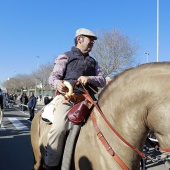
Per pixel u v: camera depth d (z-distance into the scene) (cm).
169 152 215
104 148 260
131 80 253
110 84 277
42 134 346
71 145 284
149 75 240
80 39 316
